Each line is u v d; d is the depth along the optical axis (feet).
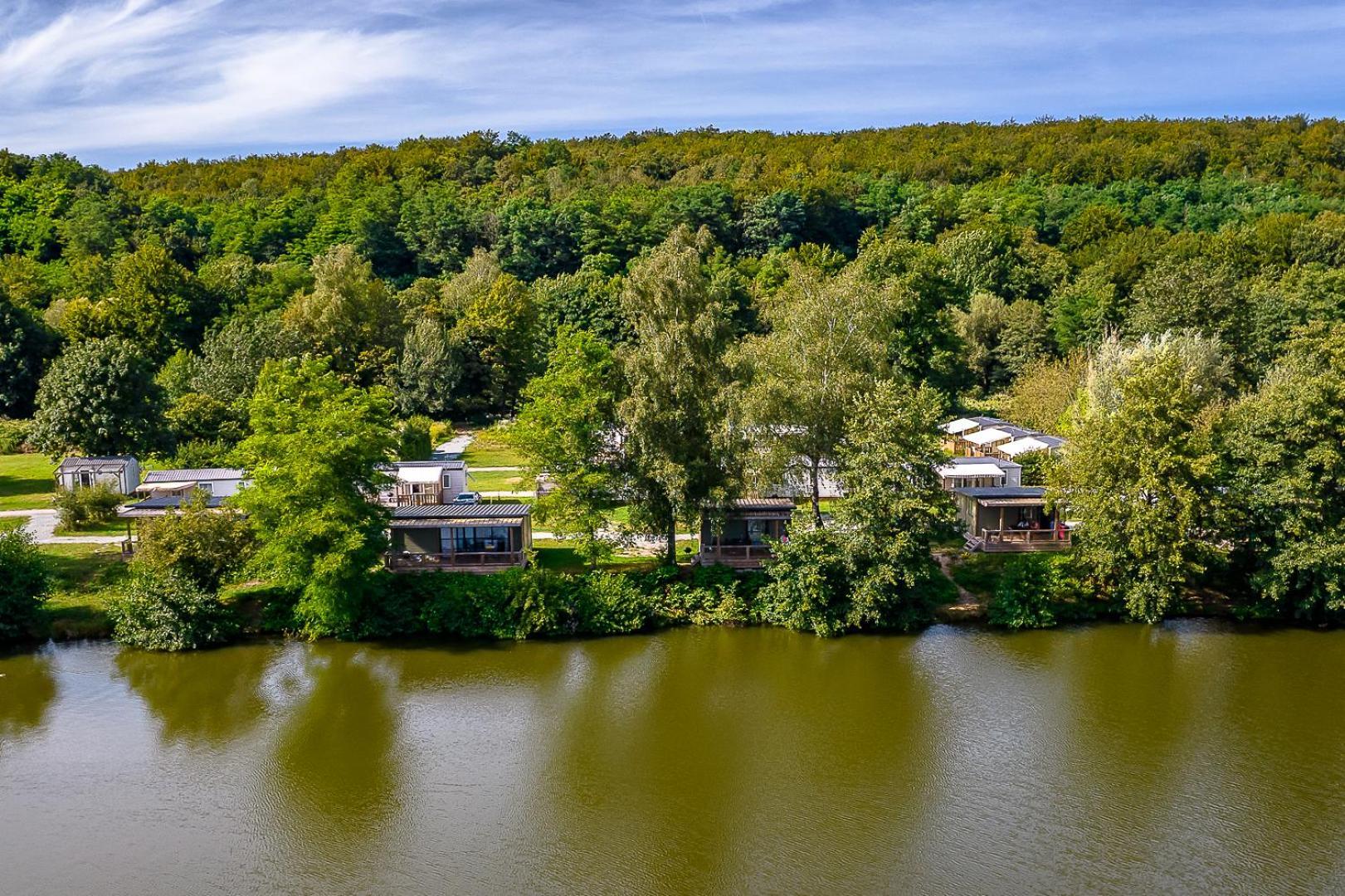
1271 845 106.93
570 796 118.42
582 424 174.19
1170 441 167.63
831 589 167.22
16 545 168.04
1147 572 167.63
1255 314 310.86
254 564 162.71
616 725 137.28
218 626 164.86
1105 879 100.99
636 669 156.25
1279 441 169.68
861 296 184.44
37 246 490.08
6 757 127.34
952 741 132.05
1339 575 164.14
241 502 159.12
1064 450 185.16
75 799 117.08
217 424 278.67
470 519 182.60
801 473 180.75
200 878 101.55
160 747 130.62
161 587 162.20
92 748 130.11
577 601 169.78
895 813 114.21
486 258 470.39
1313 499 164.55
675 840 108.88
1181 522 164.45
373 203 573.74
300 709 142.31
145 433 251.60
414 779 122.62
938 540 171.53
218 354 318.45
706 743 132.16
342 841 108.58
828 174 620.49
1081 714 139.33
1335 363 171.12
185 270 406.41
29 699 144.36
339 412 163.63
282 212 567.18
